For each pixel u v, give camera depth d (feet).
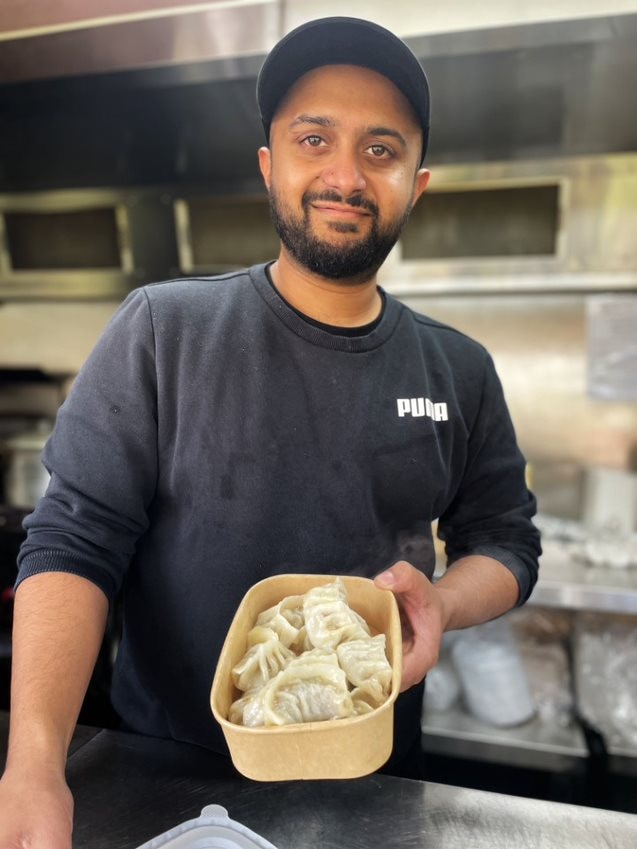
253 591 2.81
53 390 10.89
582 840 2.80
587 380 9.28
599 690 7.35
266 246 9.11
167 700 3.78
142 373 3.54
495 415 4.44
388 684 2.42
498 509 4.46
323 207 3.36
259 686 2.48
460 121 7.44
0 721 3.53
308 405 3.67
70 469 3.34
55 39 6.62
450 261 8.50
